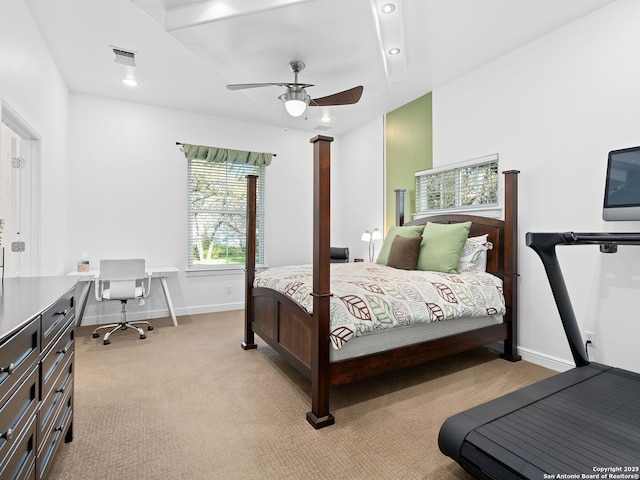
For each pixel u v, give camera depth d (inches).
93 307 167.6
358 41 108.7
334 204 229.8
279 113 188.5
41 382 51.7
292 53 116.0
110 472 63.1
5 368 39.6
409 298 96.7
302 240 219.5
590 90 103.6
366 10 93.0
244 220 203.9
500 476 50.4
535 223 118.4
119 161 170.4
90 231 164.7
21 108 95.3
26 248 112.3
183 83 151.3
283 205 213.6
